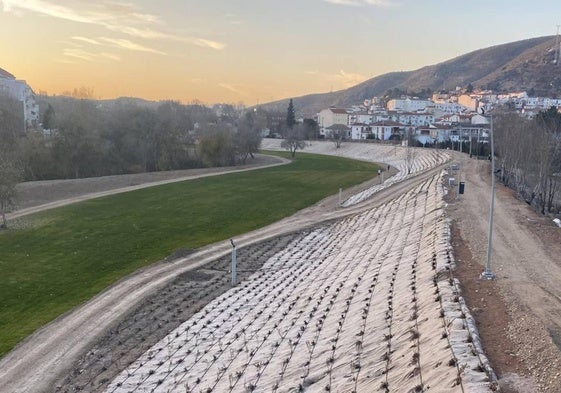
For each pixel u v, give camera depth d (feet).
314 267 97.19
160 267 100.99
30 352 65.57
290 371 52.49
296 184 213.46
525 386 36.81
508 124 200.64
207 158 307.17
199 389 53.67
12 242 118.93
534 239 81.05
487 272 61.62
